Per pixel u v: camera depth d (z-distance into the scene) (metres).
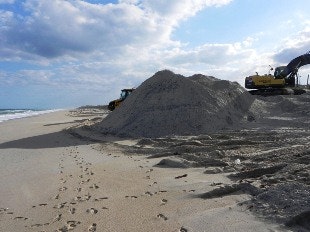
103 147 15.06
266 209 5.52
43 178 9.25
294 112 23.70
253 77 33.59
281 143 12.70
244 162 9.80
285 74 35.09
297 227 4.89
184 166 9.90
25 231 5.56
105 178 8.98
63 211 6.45
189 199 6.61
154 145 14.55
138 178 8.79
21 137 19.48
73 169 10.36
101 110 56.00
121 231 5.28
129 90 32.88
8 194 7.78
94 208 6.52
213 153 11.27
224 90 23.27
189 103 19.84
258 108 23.94
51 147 15.55
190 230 5.06
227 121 19.81
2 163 11.73
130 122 19.67
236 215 5.46
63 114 45.69
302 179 6.91
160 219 5.66
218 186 7.20
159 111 19.61
